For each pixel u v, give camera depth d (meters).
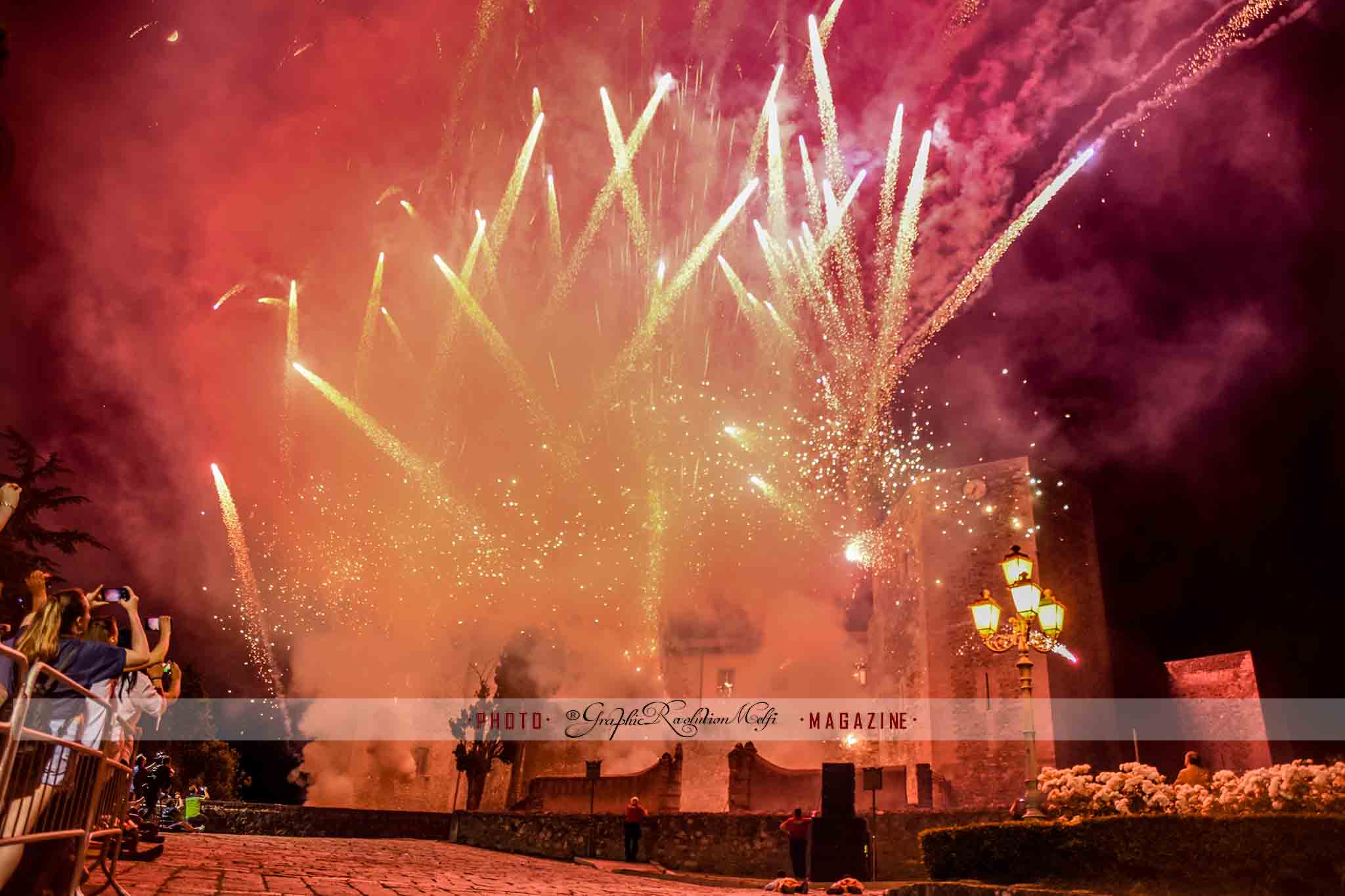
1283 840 8.00
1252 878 8.18
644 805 33.38
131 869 7.84
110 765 6.04
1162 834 8.95
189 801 26.75
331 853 14.41
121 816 7.19
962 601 31.03
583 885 12.79
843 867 17.84
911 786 30.36
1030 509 30.72
